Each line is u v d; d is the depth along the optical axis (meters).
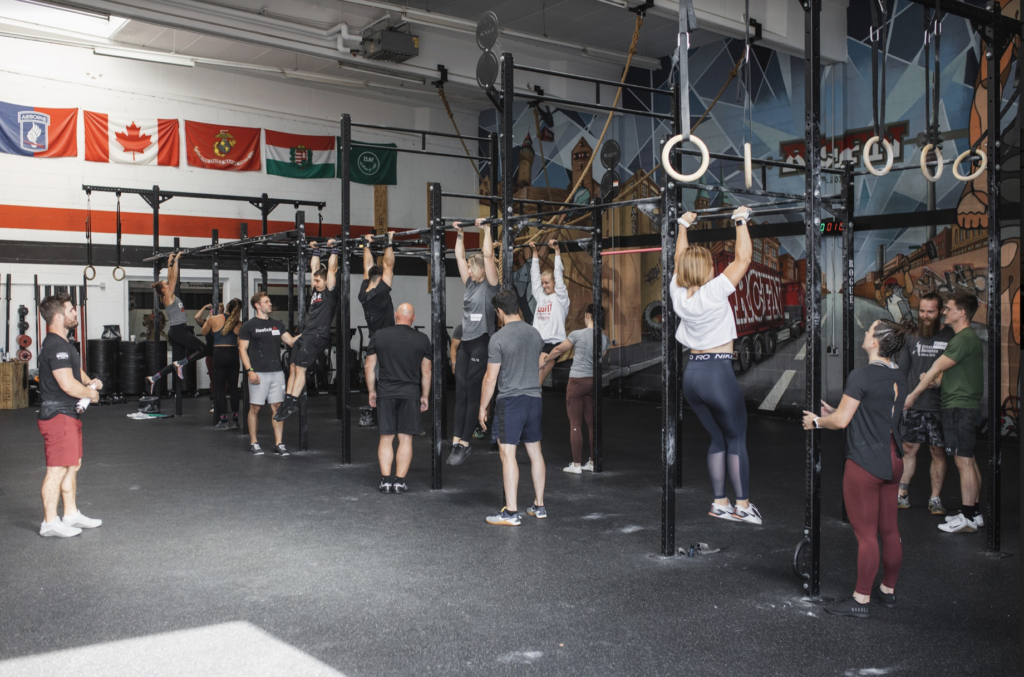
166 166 13.27
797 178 10.77
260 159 14.16
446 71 11.62
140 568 4.30
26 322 12.09
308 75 13.55
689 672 3.01
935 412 5.32
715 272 11.70
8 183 11.97
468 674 3.01
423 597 3.84
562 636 3.36
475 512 5.52
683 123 4.08
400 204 15.68
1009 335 8.24
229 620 3.56
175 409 11.25
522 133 15.15
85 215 12.58
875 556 3.54
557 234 13.89
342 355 7.39
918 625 3.46
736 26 9.22
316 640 3.34
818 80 3.78
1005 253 8.29
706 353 5.00
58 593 3.91
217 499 5.92
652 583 4.02
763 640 3.30
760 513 5.47
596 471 6.95
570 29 11.84
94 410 11.56
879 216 9.57
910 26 9.30
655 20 11.32
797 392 10.56
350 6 10.68
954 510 5.54
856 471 3.56
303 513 5.50
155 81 13.09
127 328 13.05
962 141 8.81
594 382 6.89
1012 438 8.23
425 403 6.30
